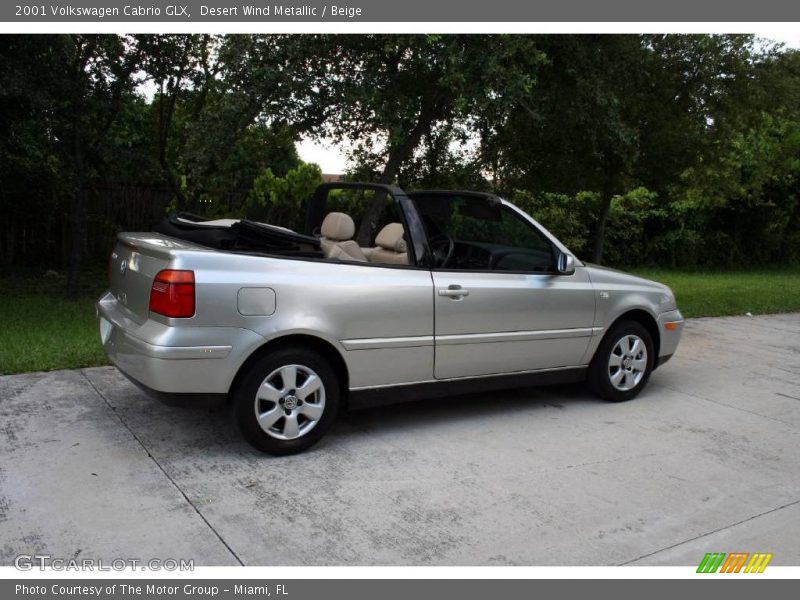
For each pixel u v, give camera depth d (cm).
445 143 996
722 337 912
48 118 839
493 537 344
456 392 498
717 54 988
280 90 708
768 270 2119
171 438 450
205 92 1008
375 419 516
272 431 425
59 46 789
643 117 1007
